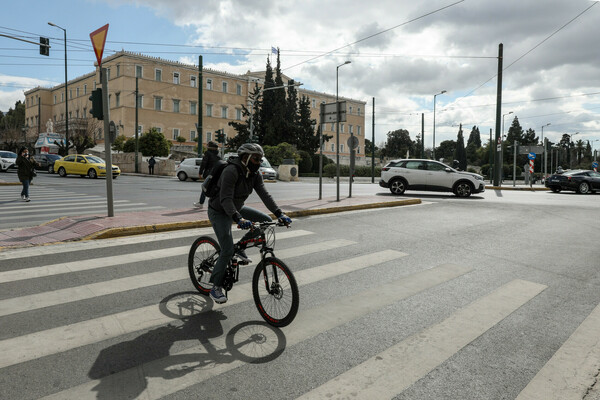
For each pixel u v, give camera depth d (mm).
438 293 4824
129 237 7348
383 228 8930
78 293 4527
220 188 3906
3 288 4629
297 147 50500
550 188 23688
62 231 7484
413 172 17953
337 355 3311
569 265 6141
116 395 2705
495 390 2857
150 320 3898
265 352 3336
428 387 2879
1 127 81812
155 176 33312
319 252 6664
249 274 5438
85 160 26875
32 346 3332
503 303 4520
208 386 2840
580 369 3150
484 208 12891
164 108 59844
